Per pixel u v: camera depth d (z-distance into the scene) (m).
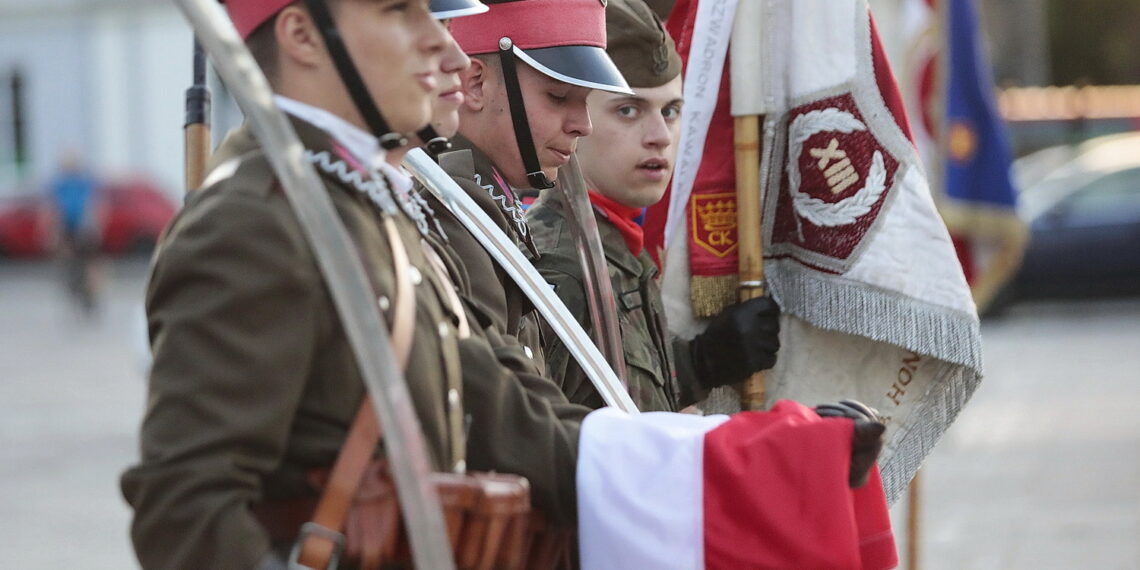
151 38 100.19
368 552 6.89
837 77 12.63
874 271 12.40
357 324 6.54
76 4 100.69
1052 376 43.88
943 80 24.48
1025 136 89.81
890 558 8.81
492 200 10.22
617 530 8.08
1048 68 118.69
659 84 12.09
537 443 8.27
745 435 8.17
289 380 6.85
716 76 12.96
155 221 97.88
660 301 12.51
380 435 7.09
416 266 7.84
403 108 7.51
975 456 31.59
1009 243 24.39
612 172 12.05
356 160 7.56
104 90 101.12
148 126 100.75
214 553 6.58
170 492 6.64
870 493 8.82
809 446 7.97
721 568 7.91
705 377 12.67
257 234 6.88
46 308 73.62
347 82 7.39
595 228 11.26
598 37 11.22
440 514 6.55
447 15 8.88
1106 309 63.53
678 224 13.24
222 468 6.65
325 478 7.12
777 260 13.11
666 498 8.05
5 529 24.70
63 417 37.19
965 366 12.47
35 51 102.31
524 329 10.36
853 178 12.55
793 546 7.82
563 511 8.38
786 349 13.09
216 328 6.76
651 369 11.84
